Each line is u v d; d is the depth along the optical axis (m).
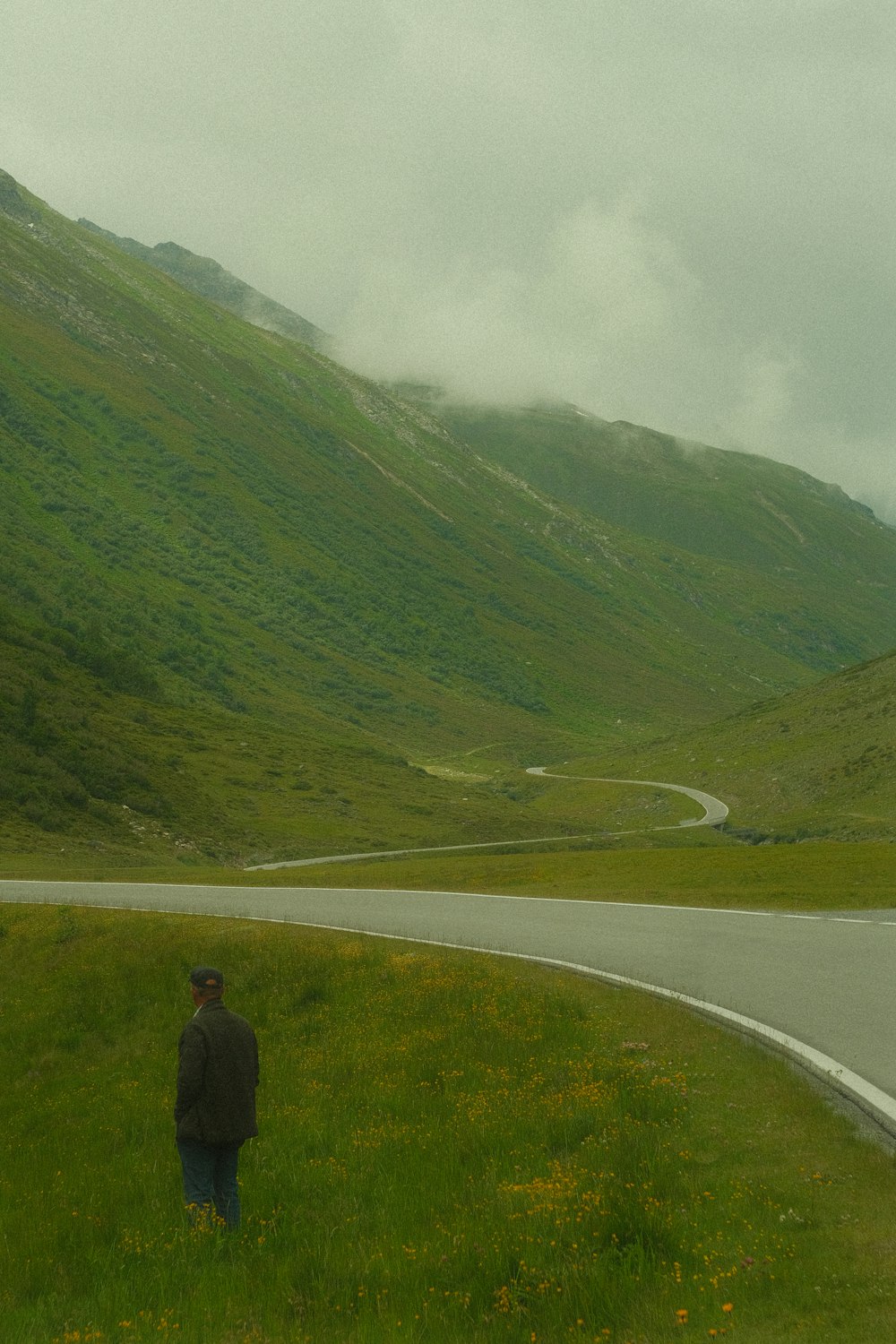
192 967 20.69
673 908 26.58
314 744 131.12
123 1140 12.85
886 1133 8.78
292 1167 10.41
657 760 192.00
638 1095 10.45
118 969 21.62
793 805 142.38
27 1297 8.30
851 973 16.20
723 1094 10.32
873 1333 5.70
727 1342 5.91
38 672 103.25
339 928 24.03
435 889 36.06
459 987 16.34
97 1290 8.05
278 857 76.94
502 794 182.50
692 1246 7.18
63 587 192.50
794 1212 7.38
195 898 33.59
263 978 18.92
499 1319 6.66
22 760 71.94
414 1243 7.94
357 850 84.81
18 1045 19.23
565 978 16.55
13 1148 13.58
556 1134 9.95
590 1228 7.60
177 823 76.94
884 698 166.50
